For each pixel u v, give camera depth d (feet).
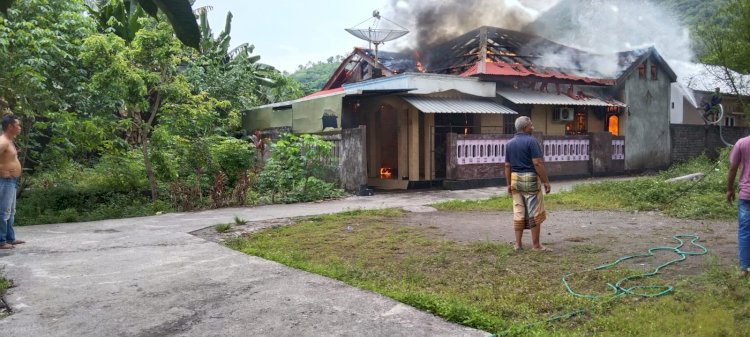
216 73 59.26
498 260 18.86
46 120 39.17
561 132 56.95
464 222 28.12
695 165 55.01
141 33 34.40
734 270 16.30
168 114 37.86
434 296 13.67
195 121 40.09
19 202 33.68
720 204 30.42
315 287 14.99
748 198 16.12
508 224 27.40
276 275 16.42
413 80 45.34
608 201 35.58
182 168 38.70
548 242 22.35
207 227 26.50
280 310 12.98
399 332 11.39
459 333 11.33
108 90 33.73
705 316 12.17
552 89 55.06
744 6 52.44
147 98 41.70
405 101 44.37
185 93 36.94
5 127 21.43
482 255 19.95
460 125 50.16
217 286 15.23
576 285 15.64
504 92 51.01
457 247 21.27
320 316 12.50
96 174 41.29
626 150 59.62
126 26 49.90
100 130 35.12
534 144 20.31
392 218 29.66
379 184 48.14
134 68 34.30
